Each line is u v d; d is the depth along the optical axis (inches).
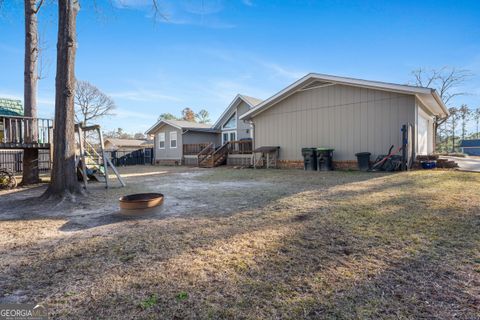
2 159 473.1
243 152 636.7
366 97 390.0
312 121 445.7
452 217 132.9
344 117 411.2
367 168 374.3
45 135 344.2
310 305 65.6
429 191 199.3
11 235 126.5
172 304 67.3
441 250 95.3
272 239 111.8
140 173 465.7
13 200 221.1
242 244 107.1
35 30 377.1
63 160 212.2
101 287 76.5
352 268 84.1
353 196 194.5
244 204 181.9
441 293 69.2
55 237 122.7
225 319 61.2
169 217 152.6
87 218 156.9
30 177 335.3
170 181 331.9
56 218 157.6
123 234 123.4
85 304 68.3
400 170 341.4
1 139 402.0
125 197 173.0
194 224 136.6
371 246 101.0
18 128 334.3
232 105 760.3
